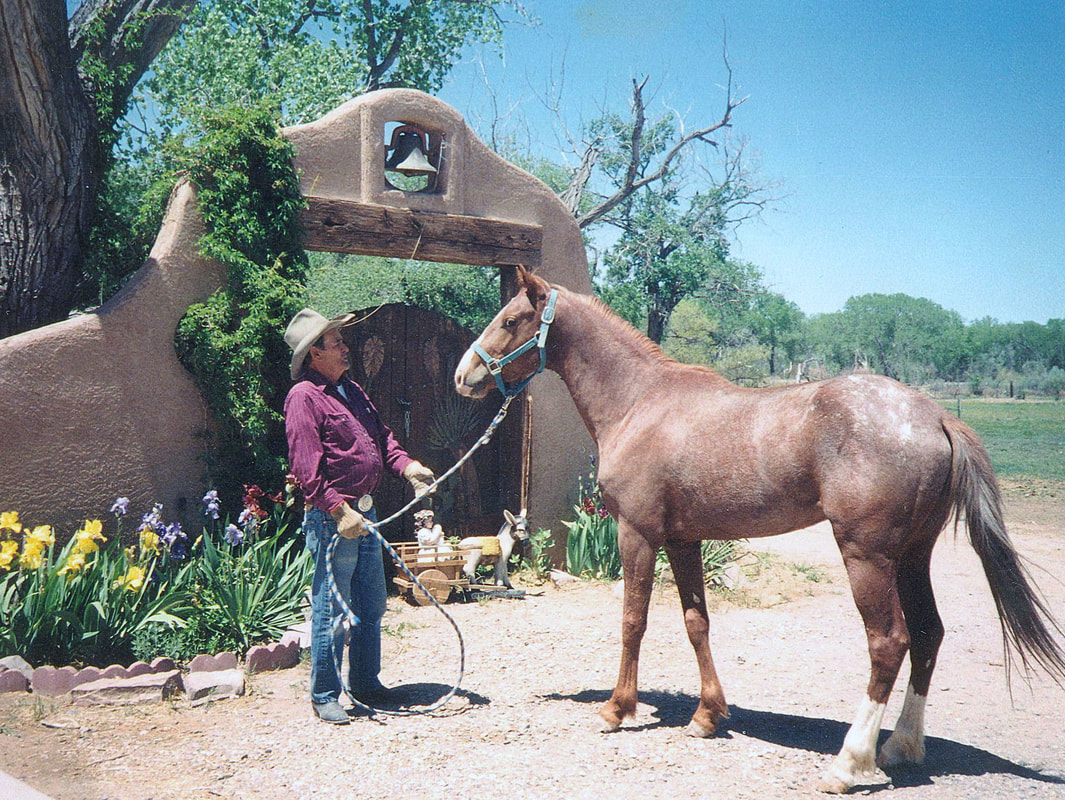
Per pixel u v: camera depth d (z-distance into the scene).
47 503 5.98
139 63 8.89
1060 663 3.59
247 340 6.56
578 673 5.38
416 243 7.57
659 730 4.37
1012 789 3.64
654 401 4.42
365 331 7.83
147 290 6.44
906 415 3.66
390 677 5.29
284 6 18.64
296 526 6.88
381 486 7.89
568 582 8.06
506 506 8.57
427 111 7.63
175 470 6.54
